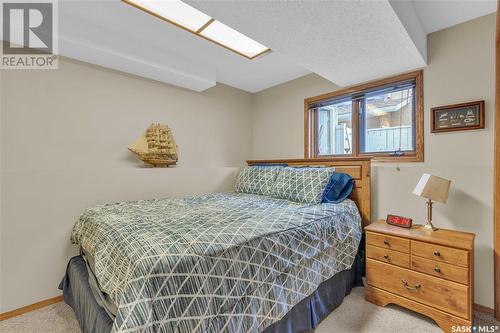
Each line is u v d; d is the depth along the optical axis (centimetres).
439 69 213
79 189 218
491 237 187
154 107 290
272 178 278
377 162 248
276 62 287
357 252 221
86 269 174
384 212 243
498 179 180
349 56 203
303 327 156
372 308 190
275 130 361
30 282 198
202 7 144
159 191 266
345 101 285
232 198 256
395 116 247
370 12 148
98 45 217
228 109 365
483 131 191
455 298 158
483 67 192
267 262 135
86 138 242
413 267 176
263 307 129
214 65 295
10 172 191
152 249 107
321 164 277
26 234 197
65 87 230
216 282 112
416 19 191
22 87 210
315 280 166
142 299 92
